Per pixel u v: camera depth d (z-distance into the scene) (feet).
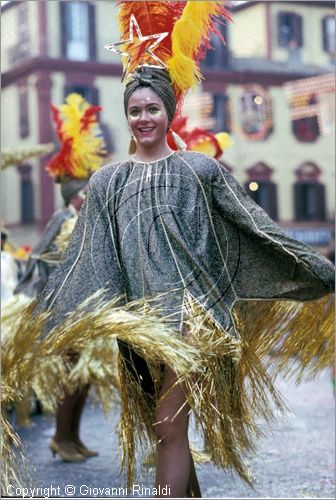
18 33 74.64
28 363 12.91
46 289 12.81
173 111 12.80
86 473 17.30
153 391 12.87
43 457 18.90
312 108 78.38
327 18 77.92
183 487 11.91
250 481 13.19
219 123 76.69
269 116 78.95
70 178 20.01
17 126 74.90
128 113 12.66
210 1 12.96
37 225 76.43
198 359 11.87
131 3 13.23
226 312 12.41
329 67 76.89
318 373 13.67
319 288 12.42
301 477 16.42
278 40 77.00
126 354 12.82
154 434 12.86
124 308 12.17
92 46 73.26
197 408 12.04
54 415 19.76
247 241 12.58
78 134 19.80
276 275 12.56
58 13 73.87
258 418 13.42
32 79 74.02
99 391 18.17
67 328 12.37
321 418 22.63
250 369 12.90
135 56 12.92
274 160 85.92
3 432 12.50
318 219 89.86
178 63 12.75
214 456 12.59
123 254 12.40
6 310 14.66
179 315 12.02
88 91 73.15
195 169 12.43
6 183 77.36
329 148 87.04
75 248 12.78
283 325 13.33
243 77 76.33
